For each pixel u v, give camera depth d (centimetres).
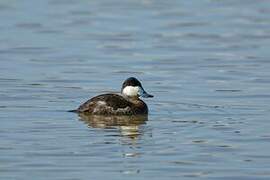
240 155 1523
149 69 2462
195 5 3759
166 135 1678
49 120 1802
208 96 2080
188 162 1477
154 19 3394
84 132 1697
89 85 2223
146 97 1912
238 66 2494
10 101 1997
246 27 3206
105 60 2600
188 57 2648
